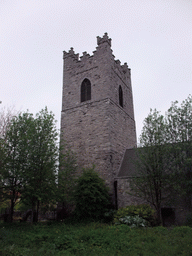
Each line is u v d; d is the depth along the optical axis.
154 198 15.47
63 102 26.06
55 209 21.91
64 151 23.31
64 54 28.25
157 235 9.89
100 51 24.88
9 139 18.58
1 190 18.41
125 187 18.06
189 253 7.09
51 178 17.25
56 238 9.80
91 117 22.94
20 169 17.34
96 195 16.91
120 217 14.30
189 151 15.02
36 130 17.91
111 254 7.43
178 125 16.00
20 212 25.78
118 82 25.95
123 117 25.41
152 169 14.84
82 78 25.42
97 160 20.86
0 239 10.10
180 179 14.35
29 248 8.68
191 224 13.10
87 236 9.81
